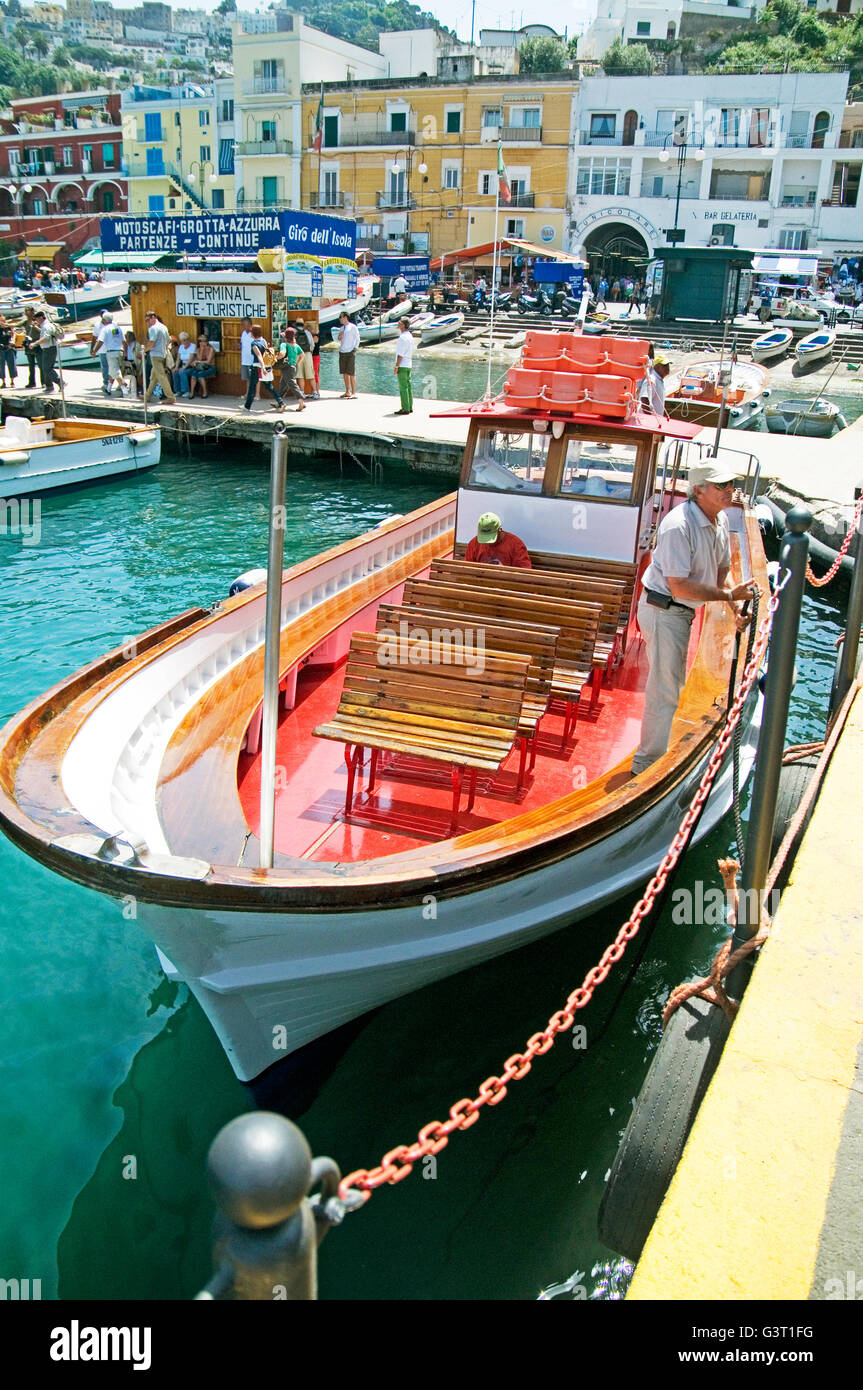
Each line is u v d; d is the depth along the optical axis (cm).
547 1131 477
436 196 5100
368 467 1983
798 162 4797
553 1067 512
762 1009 333
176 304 2283
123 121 6038
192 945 413
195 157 5919
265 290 2164
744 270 3800
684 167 4869
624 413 700
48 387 2352
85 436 1866
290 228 2377
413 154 5075
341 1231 422
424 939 450
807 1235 254
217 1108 486
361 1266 404
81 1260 401
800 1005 334
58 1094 489
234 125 5519
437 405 2281
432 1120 481
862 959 358
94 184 6344
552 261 4341
